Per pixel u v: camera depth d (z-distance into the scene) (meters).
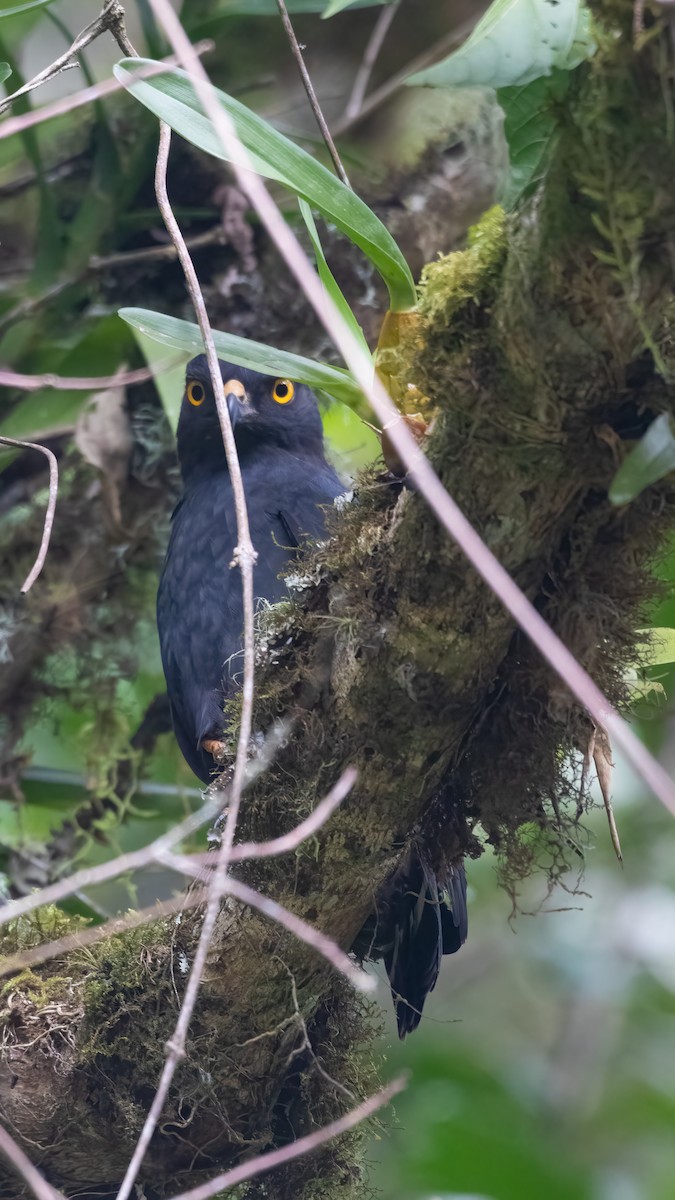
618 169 4.07
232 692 7.93
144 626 10.16
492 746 5.88
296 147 5.25
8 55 9.00
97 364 9.83
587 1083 11.73
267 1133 6.48
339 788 5.18
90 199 9.85
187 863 5.20
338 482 9.13
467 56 4.54
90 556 10.00
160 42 9.14
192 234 10.09
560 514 5.08
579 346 4.49
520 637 5.53
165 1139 6.31
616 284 4.30
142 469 10.04
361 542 5.53
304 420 9.41
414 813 5.85
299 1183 6.56
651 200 4.08
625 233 4.14
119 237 9.99
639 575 5.31
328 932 6.10
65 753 10.20
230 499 8.58
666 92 3.93
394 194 10.18
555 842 6.05
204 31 9.15
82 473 9.98
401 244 10.14
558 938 12.52
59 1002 6.30
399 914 6.89
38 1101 6.16
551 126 5.07
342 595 5.55
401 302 5.34
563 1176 9.96
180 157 9.95
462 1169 10.02
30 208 10.55
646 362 4.58
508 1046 13.02
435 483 4.44
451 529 4.39
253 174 4.61
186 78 5.30
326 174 5.21
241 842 5.92
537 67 4.53
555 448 4.82
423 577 5.27
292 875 5.91
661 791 4.00
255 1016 6.15
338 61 10.55
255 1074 6.30
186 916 6.23
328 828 5.79
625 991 12.13
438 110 10.23
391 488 5.59
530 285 4.43
